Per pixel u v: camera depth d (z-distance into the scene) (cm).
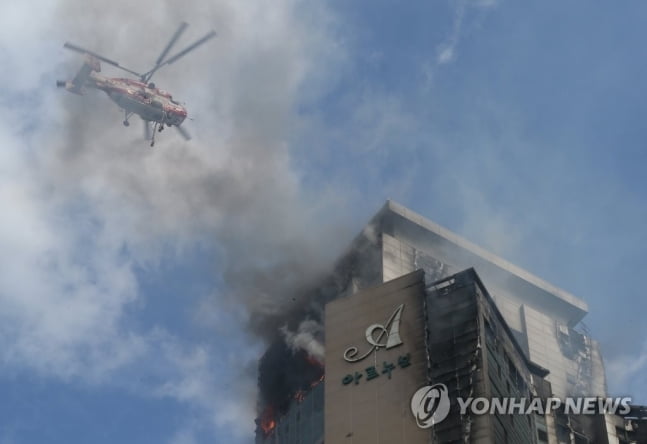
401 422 8969
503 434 8838
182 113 10825
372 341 9650
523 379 10188
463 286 9712
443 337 9388
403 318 9656
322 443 10388
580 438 10662
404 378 9244
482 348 9131
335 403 9388
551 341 13738
